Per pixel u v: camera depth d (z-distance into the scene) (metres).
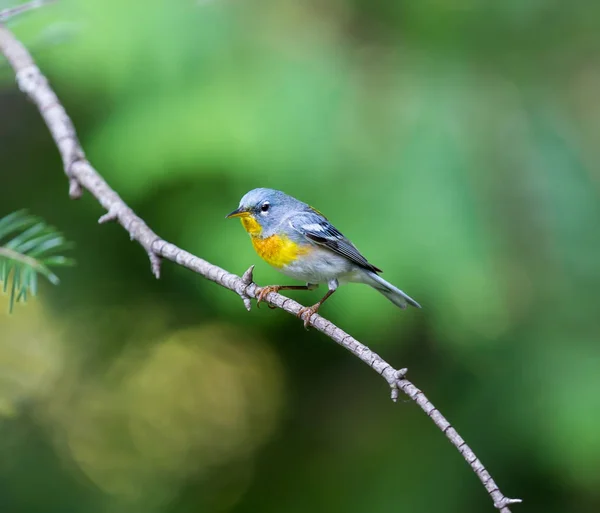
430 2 11.12
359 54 11.03
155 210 10.63
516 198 10.41
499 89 10.98
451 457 11.00
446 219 9.83
